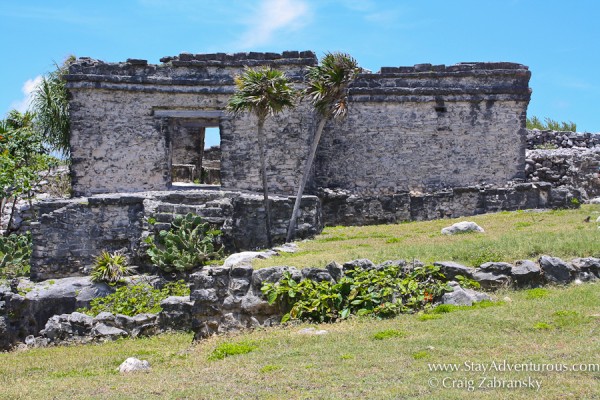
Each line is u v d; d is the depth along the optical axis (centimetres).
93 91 2941
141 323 2003
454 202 2970
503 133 3155
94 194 2931
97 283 2409
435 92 3136
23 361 1777
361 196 3038
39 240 2608
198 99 2959
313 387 1226
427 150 3139
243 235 2648
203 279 1786
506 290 1728
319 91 2658
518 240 2006
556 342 1339
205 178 3722
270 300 1720
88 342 1972
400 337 1466
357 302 1691
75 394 1327
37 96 3444
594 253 1836
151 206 2612
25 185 3031
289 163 2919
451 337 1411
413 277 1738
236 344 1553
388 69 3158
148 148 2950
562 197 2861
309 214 2712
